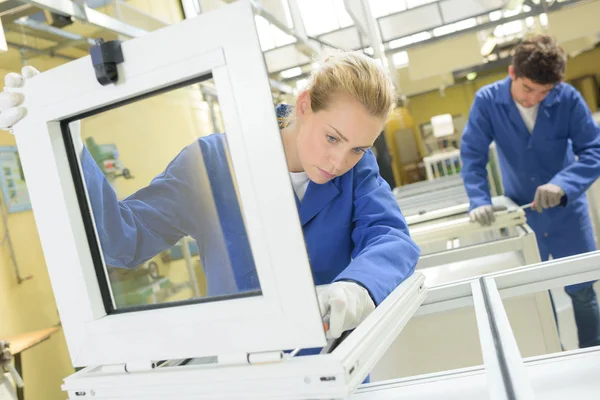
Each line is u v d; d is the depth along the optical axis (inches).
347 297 29.0
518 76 94.4
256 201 24.3
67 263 29.0
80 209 29.2
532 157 104.7
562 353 30.7
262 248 24.5
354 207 47.0
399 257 37.8
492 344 28.1
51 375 144.0
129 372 28.4
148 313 27.6
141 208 28.3
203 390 25.3
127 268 29.0
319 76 39.4
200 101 25.9
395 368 72.1
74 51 106.6
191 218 27.2
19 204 142.3
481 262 83.5
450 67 135.2
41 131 28.4
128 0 86.7
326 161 41.5
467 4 127.1
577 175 96.2
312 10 116.9
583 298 95.2
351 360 23.4
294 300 24.2
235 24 23.4
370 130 38.9
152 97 26.8
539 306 71.3
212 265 26.9
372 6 129.2
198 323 26.3
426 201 118.3
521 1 123.3
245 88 23.7
